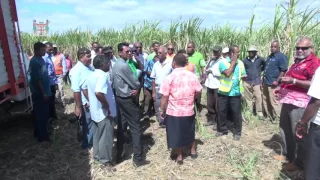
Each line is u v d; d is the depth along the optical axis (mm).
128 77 4652
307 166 3559
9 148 5598
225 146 5484
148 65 7090
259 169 4656
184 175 4566
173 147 4727
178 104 4684
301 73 4180
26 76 6055
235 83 5699
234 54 5598
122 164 4938
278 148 5398
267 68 6836
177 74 4711
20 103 6176
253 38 8227
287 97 4402
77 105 5168
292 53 6957
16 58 5609
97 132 4785
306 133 3682
